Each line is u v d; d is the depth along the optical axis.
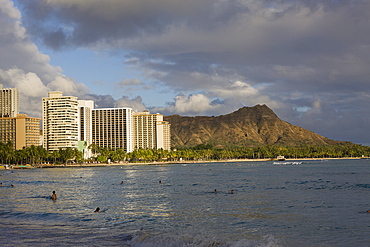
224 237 45.94
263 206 71.38
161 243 42.41
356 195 88.06
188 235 46.69
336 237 45.34
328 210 65.38
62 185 128.75
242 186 117.81
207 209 68.44
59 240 44.59
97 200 83.50
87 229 51.09
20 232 49.28
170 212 65.38
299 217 58.81
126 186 123.38
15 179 164.62
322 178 154.38
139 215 62.31
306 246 41.56
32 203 78.50
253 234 47.50
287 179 150.00
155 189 110.56
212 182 137.75
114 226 53.19
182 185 124.88
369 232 47.62
